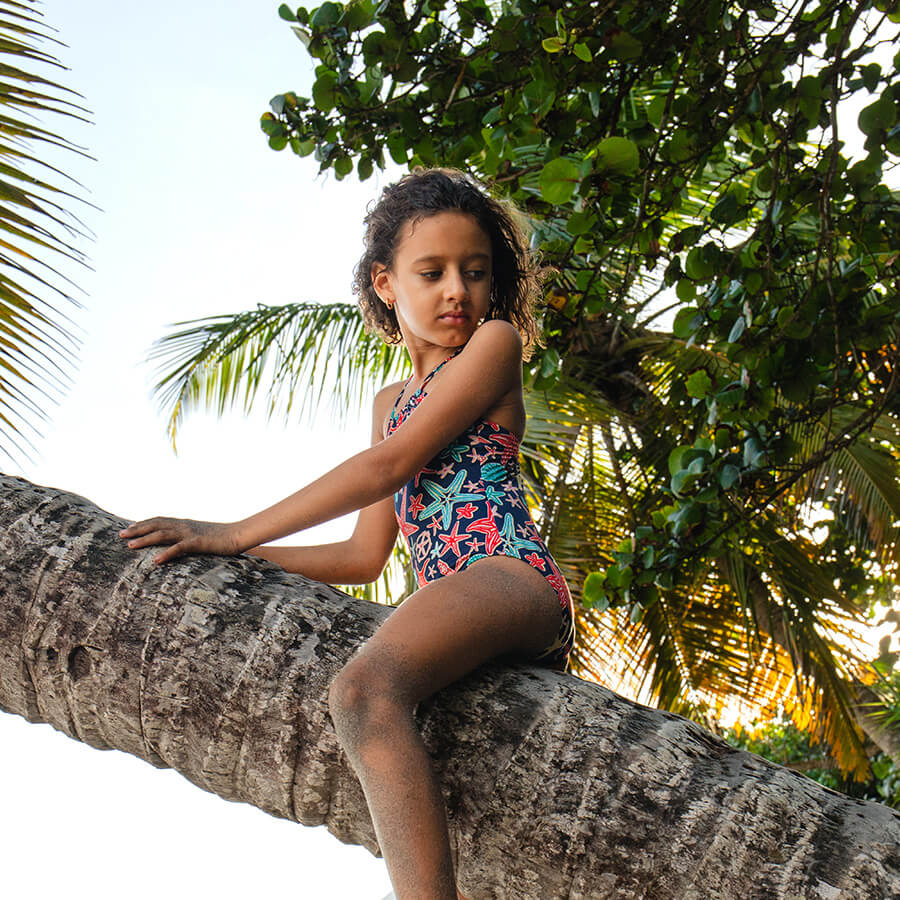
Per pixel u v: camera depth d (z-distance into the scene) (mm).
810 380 3027
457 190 2064
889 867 1312
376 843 1584
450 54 2904
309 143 3066
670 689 6703
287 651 1593
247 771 1593
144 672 1618
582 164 2584
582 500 6598
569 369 6754
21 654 1689
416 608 1600
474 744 1508
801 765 9102
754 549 6520
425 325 2018
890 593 8375
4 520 1761
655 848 1380
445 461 1931
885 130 2623
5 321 2531
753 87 2725
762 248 3016
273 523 1771
